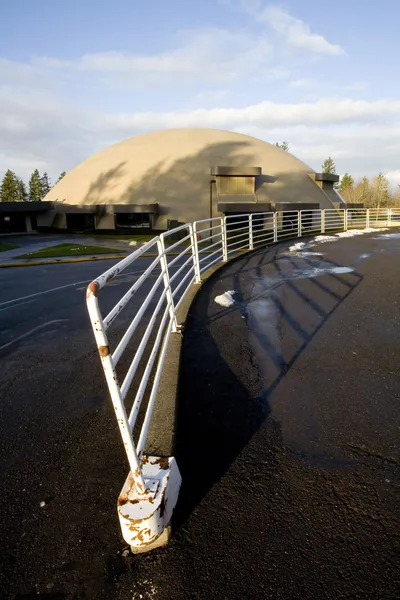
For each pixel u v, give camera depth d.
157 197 30.80
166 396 2.62
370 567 1.62
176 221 28.86
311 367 3.53
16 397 3.29
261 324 4.75
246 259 10.16
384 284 6.81
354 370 3.45
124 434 1.61
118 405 1.57
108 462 2.39
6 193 80.44
